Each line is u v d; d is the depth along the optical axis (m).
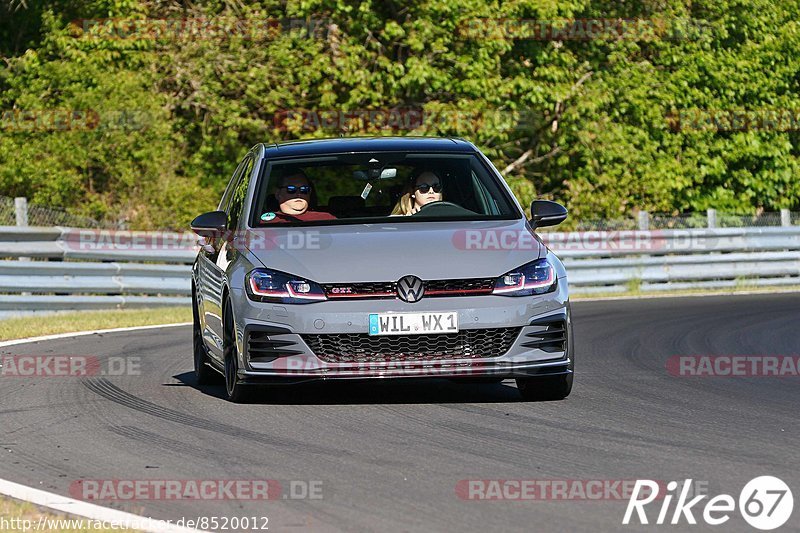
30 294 58.78
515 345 27.42
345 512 18.47
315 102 91.62
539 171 101.56
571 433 25.00
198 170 91.31
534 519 17.91
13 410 28.41
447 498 19.28
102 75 83.38
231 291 28.31
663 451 23.12
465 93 90.69
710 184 110.19
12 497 19.72
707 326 52.38
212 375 33.03
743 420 26.95
